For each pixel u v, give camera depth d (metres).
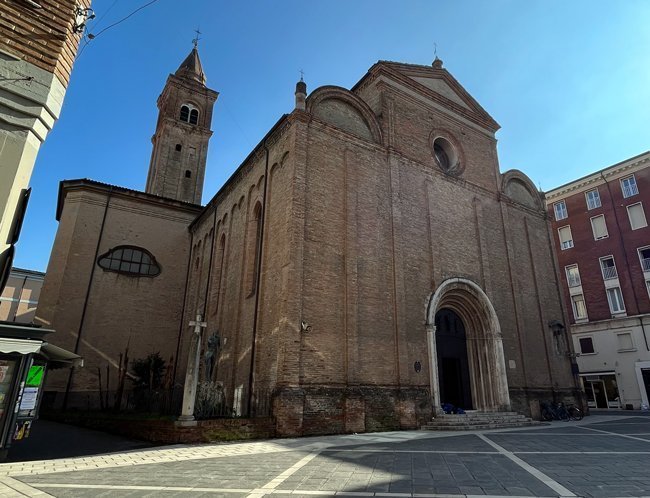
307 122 18.19
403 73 23.69
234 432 13.12
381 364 16.86
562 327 25.20
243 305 20.05
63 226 28.38
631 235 35.50
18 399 10.05
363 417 15.45
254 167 21.98
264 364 16.52
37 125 8.20
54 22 8.77
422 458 9.71
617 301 35.47
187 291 30.09
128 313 28.36
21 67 8.17
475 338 21.69
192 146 41.84
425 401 17.47
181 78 43.22
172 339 29.20
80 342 26.27
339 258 17.27
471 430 16.41
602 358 35.06
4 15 8.19
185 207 32.38
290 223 16.36
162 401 18.91
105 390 26.09
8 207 7.55
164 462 9.47
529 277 25.28
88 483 7.42
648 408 31.67
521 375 21.78
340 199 18.19
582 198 39.44
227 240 24.16
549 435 14.41
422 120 23.45
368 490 6.75
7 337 9.85
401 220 19.83
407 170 21.20
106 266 28.70
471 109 26.73
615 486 6.84
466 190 23.69
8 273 7.46
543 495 6.34
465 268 21.72
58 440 13.74
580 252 38.56
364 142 19.97
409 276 19.19
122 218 30.14
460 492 6.57
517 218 26.28
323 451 10.93
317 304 16.05
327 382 15.33
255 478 7.71
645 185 35.38
